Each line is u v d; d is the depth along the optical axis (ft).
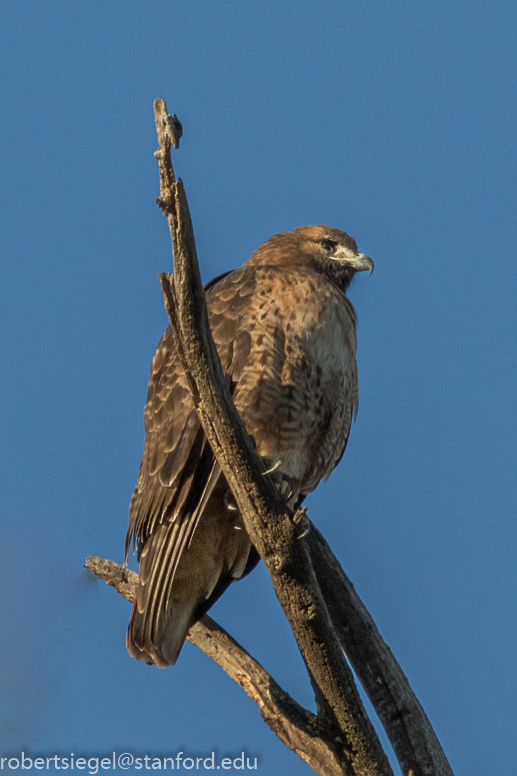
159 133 23.34
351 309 40.14
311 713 31.68
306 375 36.94
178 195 23.62
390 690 34.58
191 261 24.49
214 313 37.37
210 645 35.01
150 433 37.91
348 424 40.73
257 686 33.17
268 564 29.30
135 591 36.37
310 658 30.19
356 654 34.78
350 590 34.99
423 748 34.32
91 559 36.76
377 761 31.04
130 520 38.83
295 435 37.78
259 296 37.19
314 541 34.81
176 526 35.94
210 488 35.42
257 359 36.42
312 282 37.73
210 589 37.42
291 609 29.60
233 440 27.37
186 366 26.40
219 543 37.58
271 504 28.43
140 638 35.29
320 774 31.42
